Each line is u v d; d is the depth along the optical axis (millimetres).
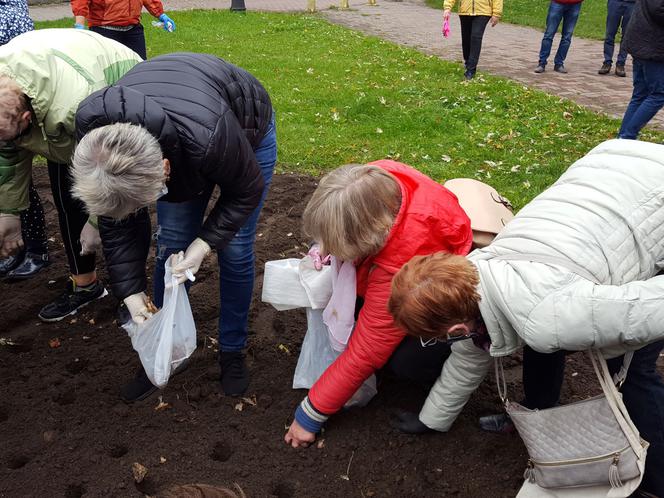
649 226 2043
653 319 1784
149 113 2008
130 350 3244
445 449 2654
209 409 2861
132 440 2701
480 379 2434
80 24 6594
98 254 4090
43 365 3131
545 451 2152
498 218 2809
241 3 15031
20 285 3785
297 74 8664
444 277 1924
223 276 2748
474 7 8242
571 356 3193
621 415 2006
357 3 18438
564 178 2258
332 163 5527
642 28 5258
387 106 7031
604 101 7746
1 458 2604
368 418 2811
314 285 2678
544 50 9281
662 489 2232
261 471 2568
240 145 2201
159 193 2016
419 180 2408
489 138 6105
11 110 2416
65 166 3039
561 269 1881
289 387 2982
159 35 11492
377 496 2475
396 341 2379
